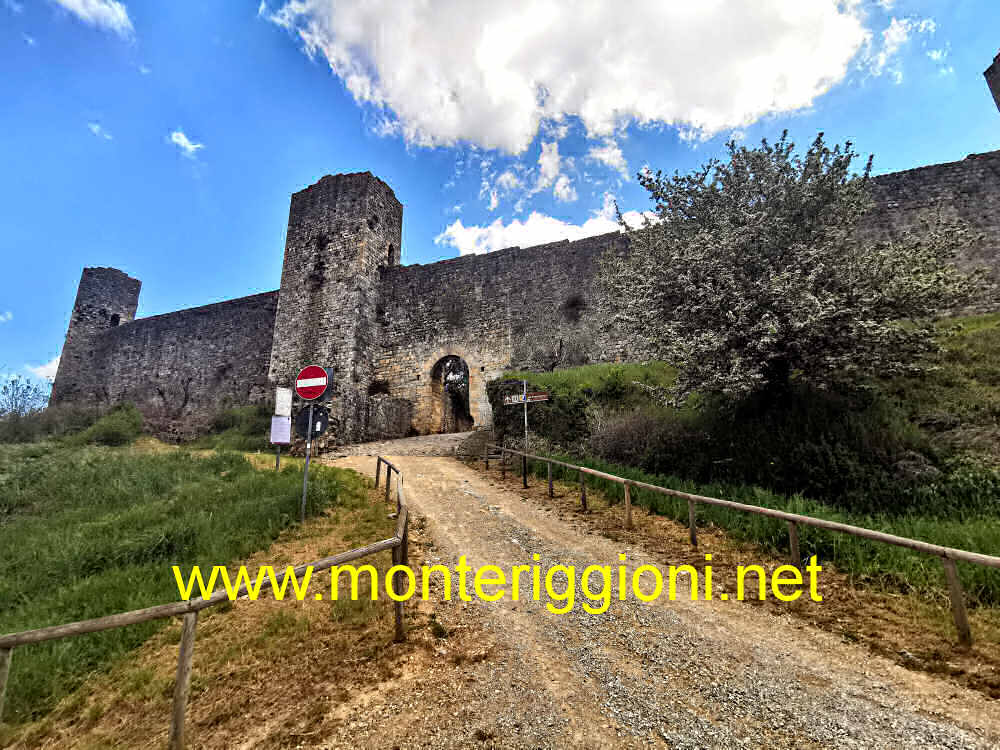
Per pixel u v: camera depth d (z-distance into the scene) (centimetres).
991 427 682
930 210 1497
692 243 848
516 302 2159
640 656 353
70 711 330
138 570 562
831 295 695
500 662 349
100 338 3316
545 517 752
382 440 2081
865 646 354
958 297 723
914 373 790
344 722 286
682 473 855
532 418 1305
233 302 2884
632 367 1430
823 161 869
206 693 331
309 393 782
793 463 716
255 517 732
